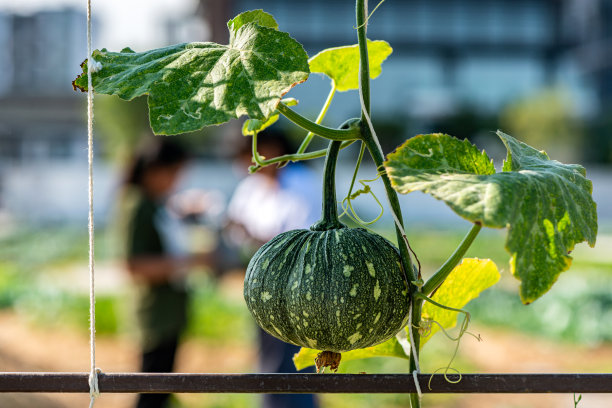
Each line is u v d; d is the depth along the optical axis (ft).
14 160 100.78
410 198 71.46
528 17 101.40
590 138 89.35
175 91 4.19
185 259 14.90
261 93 4.09
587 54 100.73
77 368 24.45
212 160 75.00
